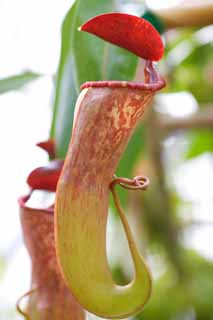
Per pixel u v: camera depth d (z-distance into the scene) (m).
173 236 1.42
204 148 1.59
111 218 1.33
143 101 0.73
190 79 1.43
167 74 1.36
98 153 0.72
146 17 0.88
